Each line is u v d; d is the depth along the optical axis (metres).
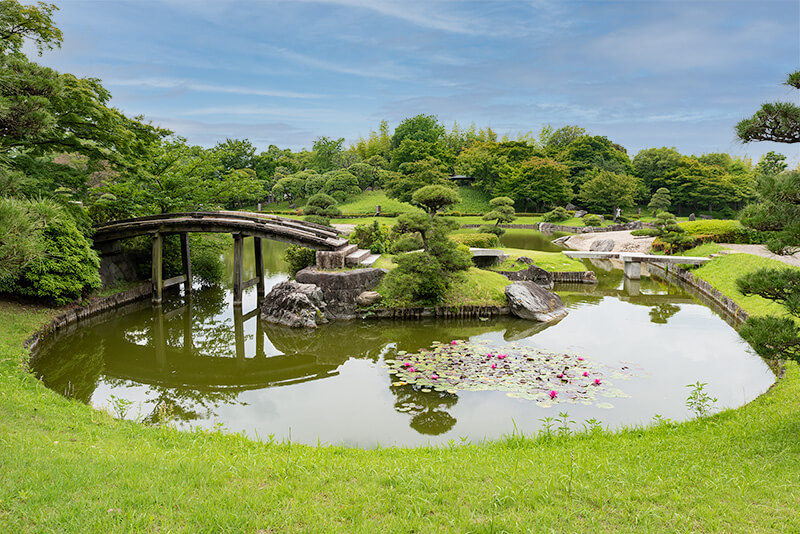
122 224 17.55
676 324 15.07
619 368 10.70
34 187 12.92
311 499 4.39
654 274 25.86
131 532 3.64
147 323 15.62
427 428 7.98
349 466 5.29
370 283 16.77
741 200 61.31
